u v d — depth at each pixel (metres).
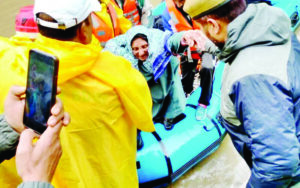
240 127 1.24
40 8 0.98
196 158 2.24
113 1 2.35
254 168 1.04
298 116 1.03
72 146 1.16
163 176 2.10
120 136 1.29
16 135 0.93
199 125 2.30
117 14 2.35
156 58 1.71
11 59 1.12
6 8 3.92
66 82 1.08
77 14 1.00
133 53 1.70
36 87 0.82
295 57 1.06
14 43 1.31
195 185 2.26
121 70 1.17
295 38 1.16
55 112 0.79
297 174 1.04
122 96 1.18
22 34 1.38
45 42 1.03
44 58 0.78
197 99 2.50
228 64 1.21
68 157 1.16
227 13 1.03
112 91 1.15
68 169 1.18
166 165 2.11
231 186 2.23
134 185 1.57
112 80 1.13
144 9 2.57
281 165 0.95
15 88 0.92
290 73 1.00
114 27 2.28
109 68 1.14
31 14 1.38
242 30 1.04
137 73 1.27
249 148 1.22
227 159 2.42
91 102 1.12
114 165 1.33
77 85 1.09
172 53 1.71
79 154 1.20
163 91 2.00
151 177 2.08
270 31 1.03
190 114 2.39
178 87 2.11
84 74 1.10
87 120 1.14
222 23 1.06
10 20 3.74
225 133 2.41
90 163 1.26
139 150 2.15
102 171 1.30
